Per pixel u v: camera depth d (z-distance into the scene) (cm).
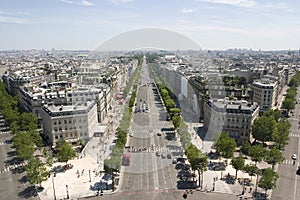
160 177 14962
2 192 14250
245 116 19725
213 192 13825
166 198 13150
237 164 14962
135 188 13988
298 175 15925
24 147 17450
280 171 16488
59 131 17150
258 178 15375
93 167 16212
